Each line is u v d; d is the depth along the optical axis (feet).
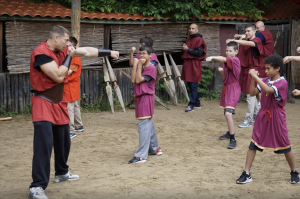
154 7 31.78
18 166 16.70
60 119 13.46
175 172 16.05
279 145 14.62
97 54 14.19
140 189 13.99
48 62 12.46
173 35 33.53
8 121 25.86
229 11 35.27
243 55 25.55
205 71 34.81
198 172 16.08
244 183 14.74
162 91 33.63
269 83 14.89
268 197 13.38
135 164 17.17
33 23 27.63
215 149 19.86
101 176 15.47
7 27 26.73
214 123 26.14
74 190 13.85
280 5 39.45
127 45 31.65
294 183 14.76
